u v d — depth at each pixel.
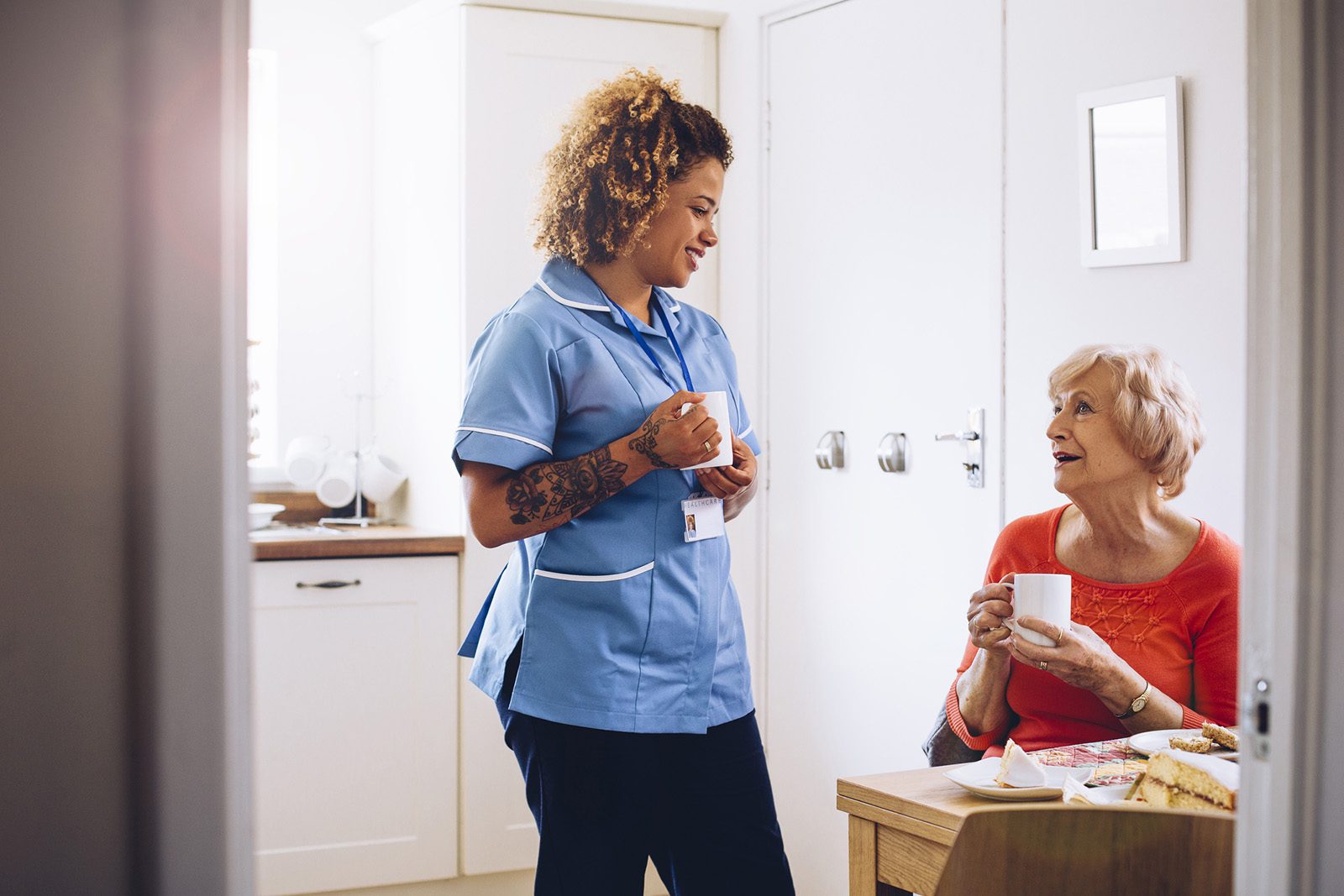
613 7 3.12
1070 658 1.58
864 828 1.36
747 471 1.81
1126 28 2.31
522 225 3.07
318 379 3.51
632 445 1.65
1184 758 1.20
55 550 0.62
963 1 2.66
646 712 1.70
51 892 0.62
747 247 3.18
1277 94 0.83
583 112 1.81
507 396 1.68
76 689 0.62
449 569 3.01
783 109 3.10
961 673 1.79
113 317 0.63
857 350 2.93
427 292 3.21
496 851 3.04
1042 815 0.97
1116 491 1.75
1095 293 2.38
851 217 2.94
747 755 1.82
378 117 3.50
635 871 1.71
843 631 2.96
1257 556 0.84
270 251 3.48
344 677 2.93
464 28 3.04
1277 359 0.83
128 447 0.63
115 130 0.63
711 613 1.77
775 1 3.07
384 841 2.97
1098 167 2.36
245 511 0.66
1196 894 0.96
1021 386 2.54
